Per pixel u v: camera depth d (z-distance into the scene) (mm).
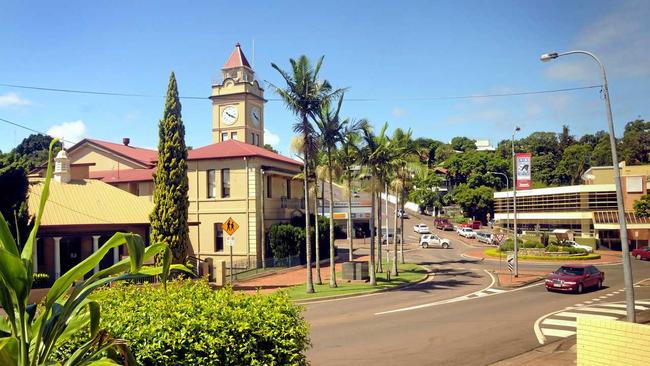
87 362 4469
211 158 39000
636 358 9555
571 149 112312
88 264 4094
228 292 7289
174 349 5973
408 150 35500
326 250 44344
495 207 88750
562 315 19281
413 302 23172
